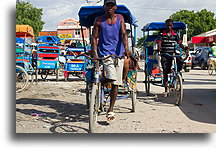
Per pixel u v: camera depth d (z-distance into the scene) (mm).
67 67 13641
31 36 13680
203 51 24172
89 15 6633
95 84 4918
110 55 4832
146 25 9578
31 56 12500
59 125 5367
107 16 5281
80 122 5594
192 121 5730
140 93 9719
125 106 7223
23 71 9734
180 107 7148
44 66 13281
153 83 8867
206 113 6465
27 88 9922
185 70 20781
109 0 5117
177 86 7383
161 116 6137
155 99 8383
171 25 8008
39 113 6348
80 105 7383
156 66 8766
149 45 9812
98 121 5652
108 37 5246
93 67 5848
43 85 11773
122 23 5293
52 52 13445
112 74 4980
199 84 12367
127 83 6344
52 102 7785
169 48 7984
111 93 5219
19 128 5148
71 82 13406
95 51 5195
